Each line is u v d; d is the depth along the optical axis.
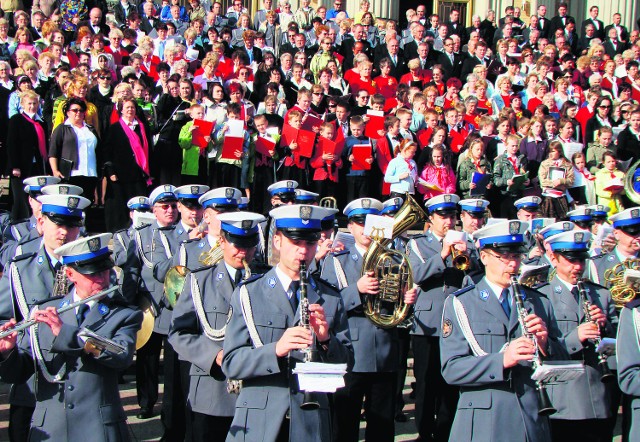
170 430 8.13
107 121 13.12
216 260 7.14
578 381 7.23
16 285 6.68
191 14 18.72
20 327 5.75
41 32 15.84
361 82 16.52
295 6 23.11
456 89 16.61
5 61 13.86
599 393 7.23
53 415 6.03
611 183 14.12
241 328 6.00
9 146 12.30
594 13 22.12
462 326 6.31
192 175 13.40
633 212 8.64
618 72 19.33
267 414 5.90
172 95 13.63
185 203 8.77
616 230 8.76
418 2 25.42
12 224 9.32
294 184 9.84
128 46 16.50
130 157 12.61
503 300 6.41
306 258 5.92
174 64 15.08
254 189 13.98
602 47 19.67
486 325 6.29
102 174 13.03
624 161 15.00
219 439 6.70
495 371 6.02
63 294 6.54
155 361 9.12
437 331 8.76
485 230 6.35
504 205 14.21
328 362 5.82
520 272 6.96
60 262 6.78
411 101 15.79
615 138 16.12
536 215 11.05
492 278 6.39
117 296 6.21
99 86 13.57
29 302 6.64
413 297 7.72
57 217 6.71
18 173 12.32
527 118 15.47
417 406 8.84
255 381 5.99
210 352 6.33
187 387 7.45
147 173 12.76
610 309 7.41
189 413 6.92
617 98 18.42
